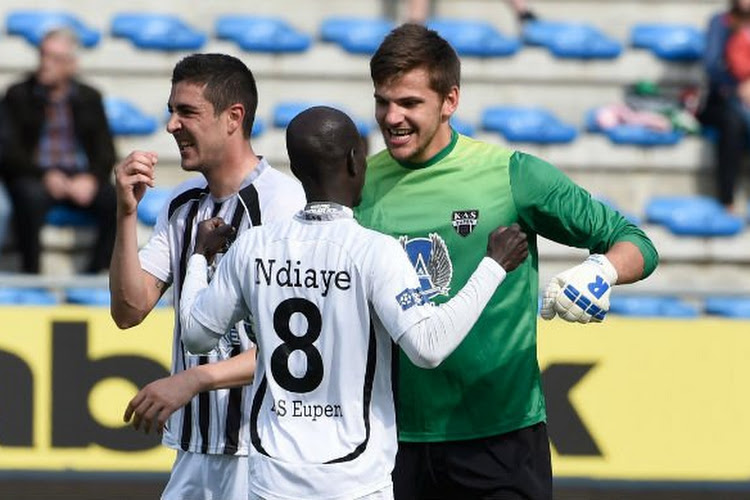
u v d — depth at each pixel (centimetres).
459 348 1502
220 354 1532
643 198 3375
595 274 1420
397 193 1526
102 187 2912
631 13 3753
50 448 2369
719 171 3294
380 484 1299
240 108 1519
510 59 3509
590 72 3541
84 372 2381
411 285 1280
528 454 1529
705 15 3731
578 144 3362
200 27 3594
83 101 2908
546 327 2427
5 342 2370
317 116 1314
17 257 3022
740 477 2431
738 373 2450
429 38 1456
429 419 1523
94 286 2433
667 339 2442
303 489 1291
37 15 3438
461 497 1550
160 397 1395
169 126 1511
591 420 2419
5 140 2866
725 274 3250
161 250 1561
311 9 3641
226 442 1548
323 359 1300
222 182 1536
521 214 1512
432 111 1459
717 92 3297
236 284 1334
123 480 2381
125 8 3566
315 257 1302
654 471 2422
